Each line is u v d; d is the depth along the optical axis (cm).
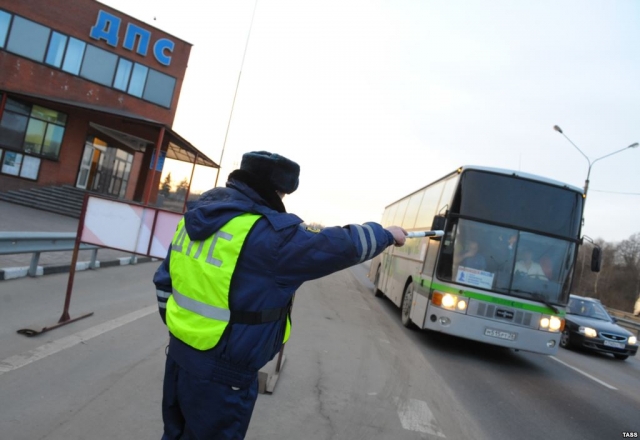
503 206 842
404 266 1143
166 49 2573
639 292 6775
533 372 830
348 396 514
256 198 199
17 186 2161
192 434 196
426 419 482
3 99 2030
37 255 802
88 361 477
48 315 604
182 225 213
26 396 380
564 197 854
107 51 2414
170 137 2356
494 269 818
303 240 186
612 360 1213
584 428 548
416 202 1237
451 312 808
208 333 185
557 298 820
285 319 208
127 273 1047
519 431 499
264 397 474
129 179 3184
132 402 399
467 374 717
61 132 2281
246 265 186
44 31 2244
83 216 595
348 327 916
